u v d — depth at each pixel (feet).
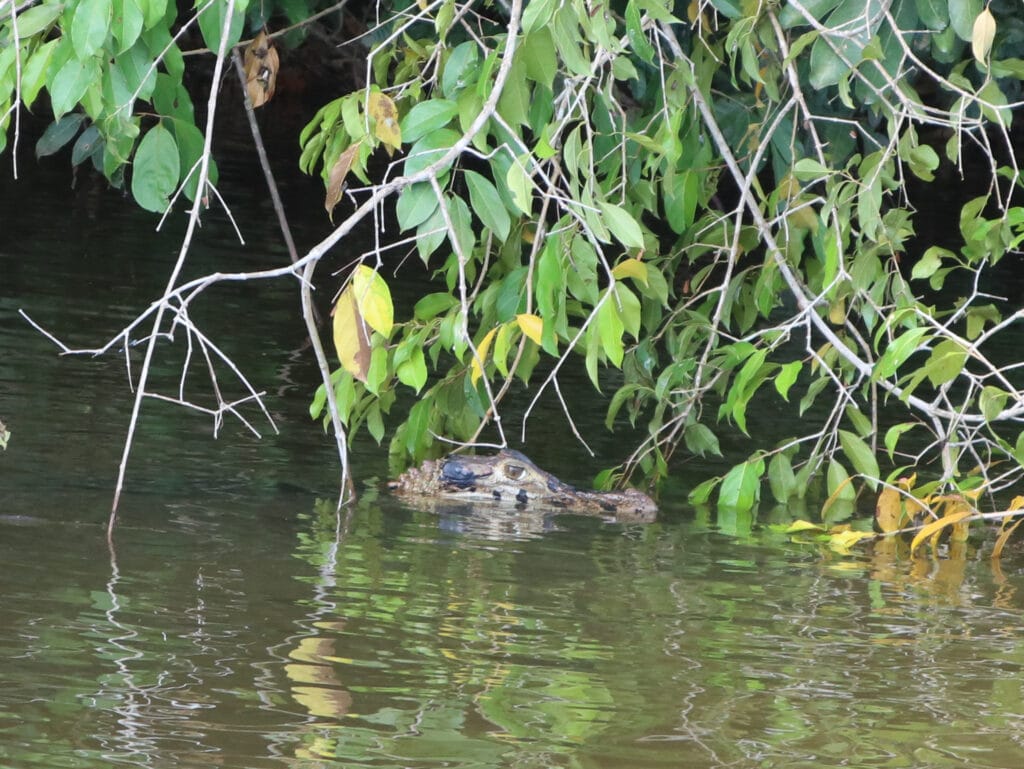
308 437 43.68
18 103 28.25
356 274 29.27
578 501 38.45
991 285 90.27
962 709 23.82
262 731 21.31
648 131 39.73
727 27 46.26
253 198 106.32
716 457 45.55
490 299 37.29
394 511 36.19
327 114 35.68
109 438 40.83
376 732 21.50
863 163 36.60
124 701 22.13
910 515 37.06
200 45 119.14
